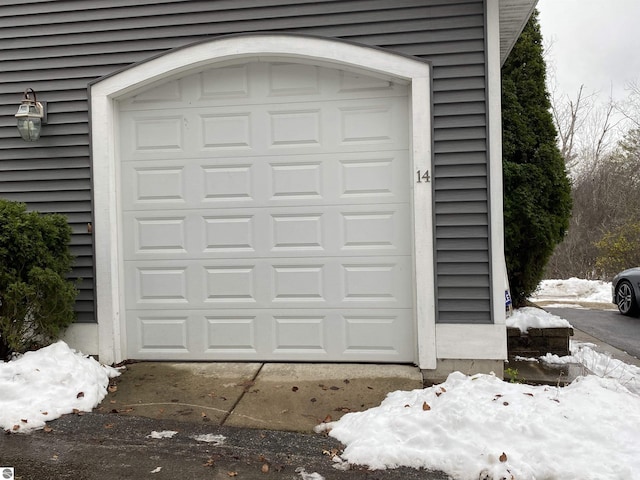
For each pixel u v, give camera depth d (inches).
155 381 169.2
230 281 187.2
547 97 259.9
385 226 180.1
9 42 191.5
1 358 169.3
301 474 112.0
